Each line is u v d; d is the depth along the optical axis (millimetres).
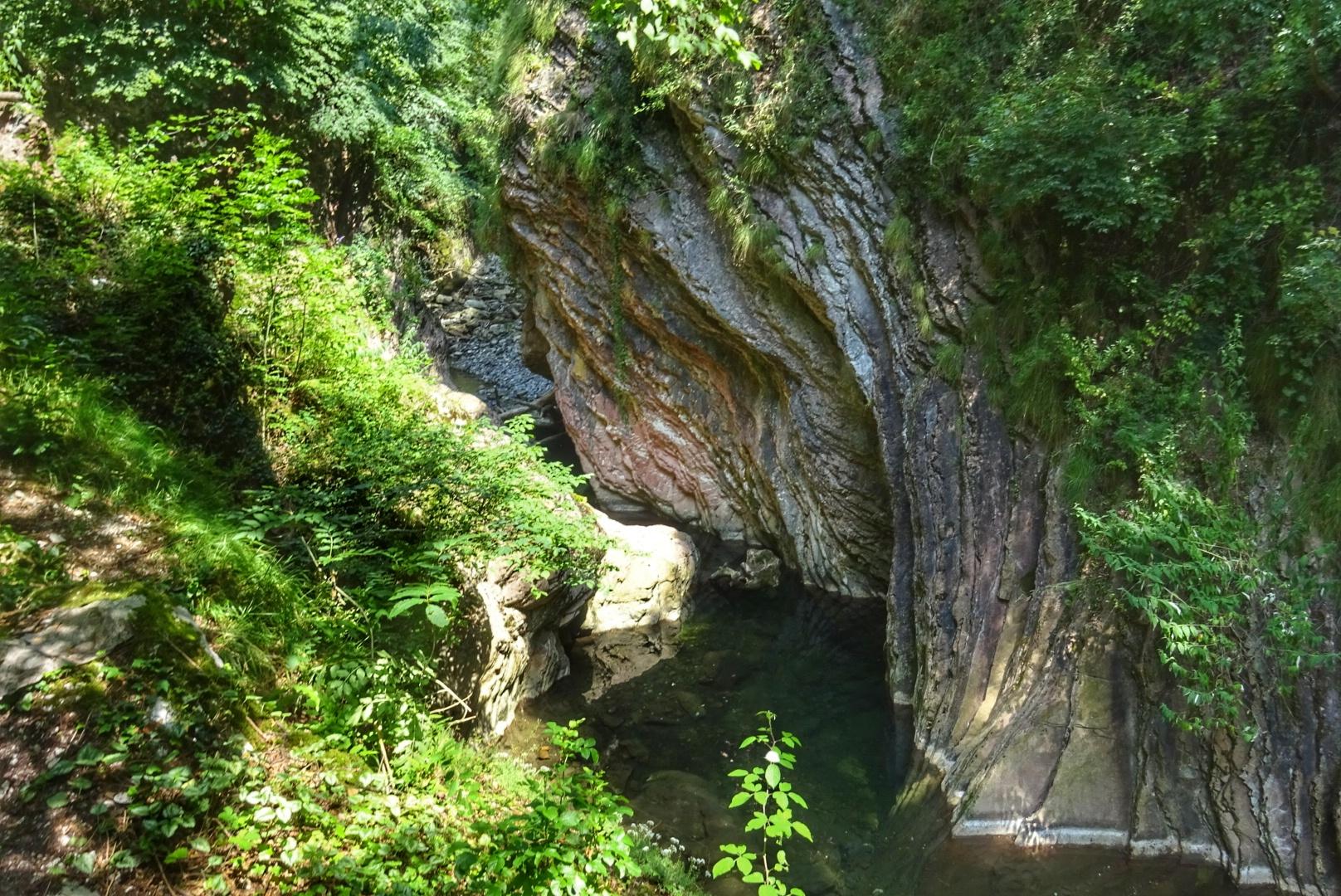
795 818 6594
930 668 7879
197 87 10977
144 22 10578
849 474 11273
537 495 6562
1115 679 6527
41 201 6520
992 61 9078
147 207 6863
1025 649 7016
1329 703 5688
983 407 8445
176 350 6066
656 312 12859
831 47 10414
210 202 7066
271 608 4629
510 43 13633
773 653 9820
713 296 11883
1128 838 6062
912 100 9477
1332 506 6020
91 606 3666
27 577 3836
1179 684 6164
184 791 3234
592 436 15078
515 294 24719
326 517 5574
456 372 21297
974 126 8773
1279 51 6766
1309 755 5668
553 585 8195
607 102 12320
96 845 2986
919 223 9547
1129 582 6523
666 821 6316
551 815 3725
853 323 10305
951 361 8906
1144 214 7410
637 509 15078
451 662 6066
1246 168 7035
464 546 5617
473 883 3471
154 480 4930
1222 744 5957
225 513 5102
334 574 5301
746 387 12820
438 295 23234
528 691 8250
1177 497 6301
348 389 6820
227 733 3660
